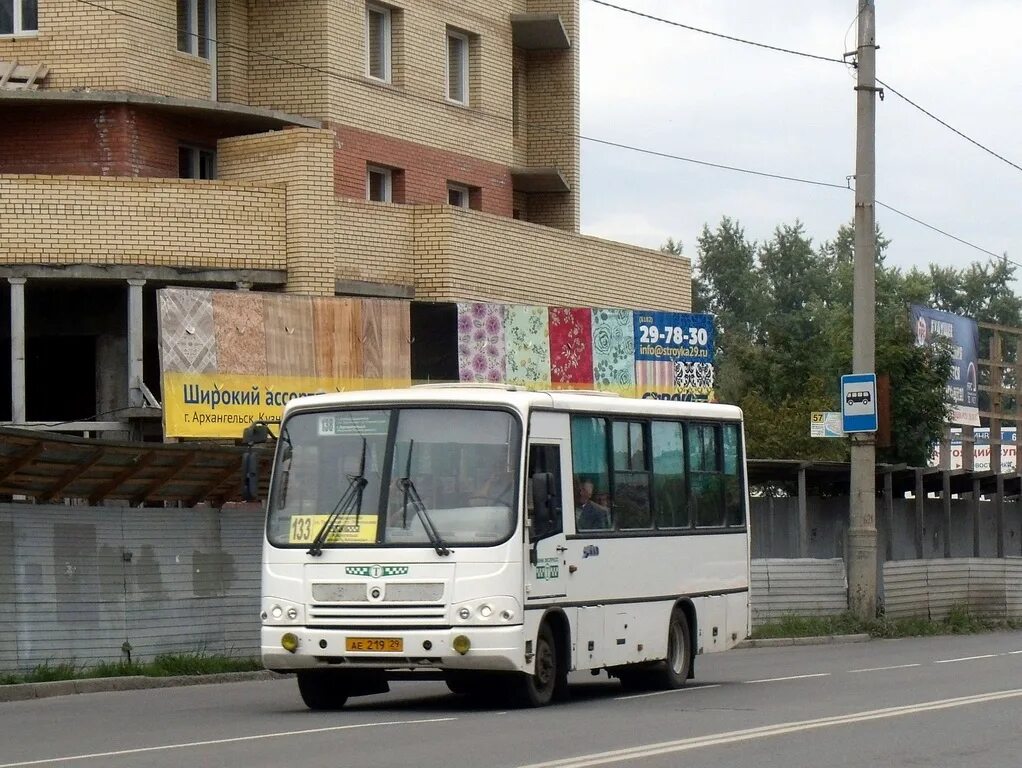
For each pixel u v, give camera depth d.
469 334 35.12
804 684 21.56
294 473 18.03
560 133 45.47
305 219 33.28
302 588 17.64
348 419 18.03
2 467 21.62
